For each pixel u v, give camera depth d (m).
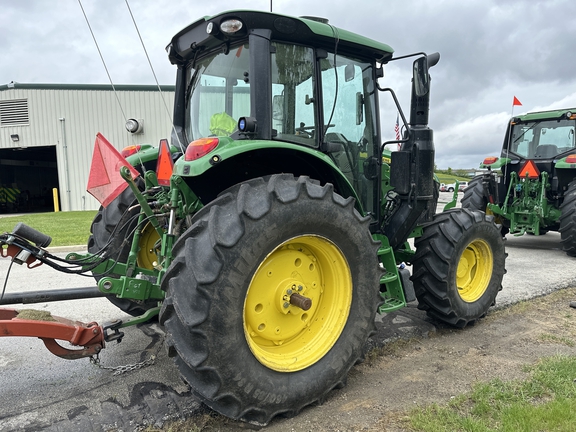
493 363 3.12
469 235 3.66
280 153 2.86
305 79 2.98
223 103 3.03
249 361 2.23
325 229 2.52
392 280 3.32
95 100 19.52
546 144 8.33
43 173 31.06
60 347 2.48
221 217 2.22
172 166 2.77
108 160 2.84
